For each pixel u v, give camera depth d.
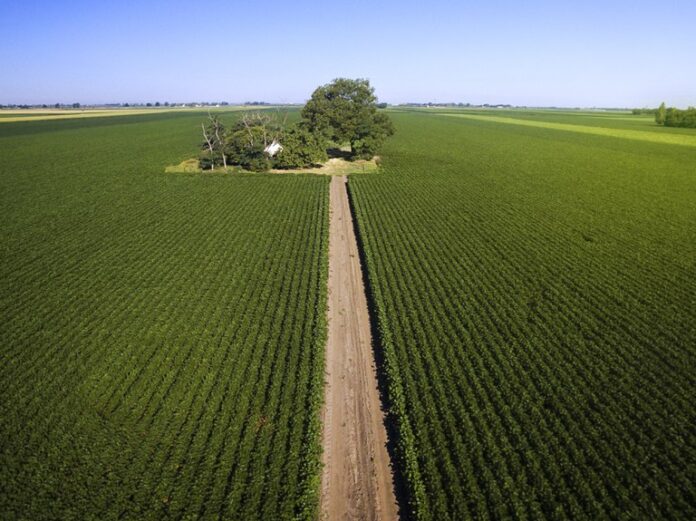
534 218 50.03
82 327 28.80
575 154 96.12
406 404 22.73
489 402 22.59
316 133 81.38
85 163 82.19
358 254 41.19
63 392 23.03
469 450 19.88
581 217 50.44
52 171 74.25
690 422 21.02
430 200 57.12
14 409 21.84
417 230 46.12
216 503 17.53
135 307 31.25
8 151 96.19
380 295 32.50
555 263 38.19
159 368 25.11
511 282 34.66
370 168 79.88
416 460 19.52
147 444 20.12
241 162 78.50
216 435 20.58
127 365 25.25
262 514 17.17
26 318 29.61
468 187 64.25
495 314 30.14
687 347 26.25
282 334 28.14
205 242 42.91
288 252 40.72
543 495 17.75
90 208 53.19
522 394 22.86
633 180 69.44
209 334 28.20
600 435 20.52
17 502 17.25
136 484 18.30
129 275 36.00
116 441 20.22
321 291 32.84
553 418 21.36
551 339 27.38
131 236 44.28
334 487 18.72
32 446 19.81
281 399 22.77
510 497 17.69
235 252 40.62
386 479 19.11
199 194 59.84
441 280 35.03
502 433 20.62
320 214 51.00
